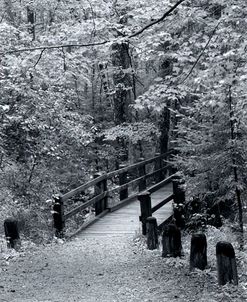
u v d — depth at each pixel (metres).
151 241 10.02
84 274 8.22
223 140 10.44
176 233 8.97
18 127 13.45
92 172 21.14
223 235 11.26
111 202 20.52
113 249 10.19
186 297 6.65
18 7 20.53
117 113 20.14
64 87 15.19
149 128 19.78
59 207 11.55
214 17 9.66
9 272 8.39
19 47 10.62
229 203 12.68
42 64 10.45
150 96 9.57
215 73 8.82
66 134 14.60
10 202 12.83
